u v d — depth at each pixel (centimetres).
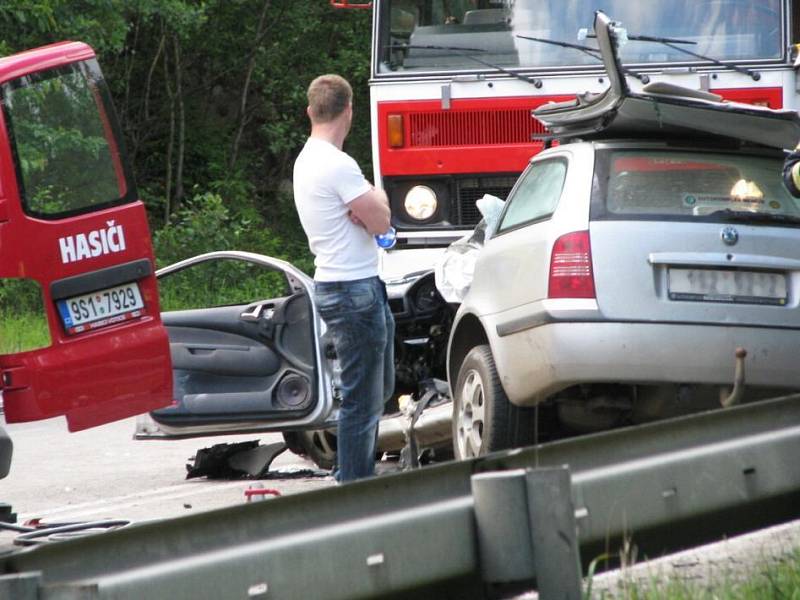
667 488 1777
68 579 1369
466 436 3081
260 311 3625
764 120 2681
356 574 1529
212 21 12450
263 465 3931
